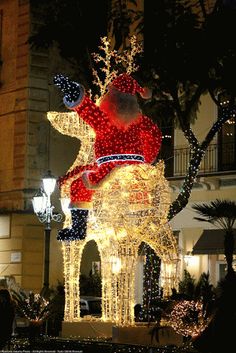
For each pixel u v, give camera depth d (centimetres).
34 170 3509
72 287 1858
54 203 3412
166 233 1716
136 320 1888
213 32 2200
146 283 1939
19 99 3550
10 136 3578
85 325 1827
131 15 2734
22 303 1798
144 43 2338
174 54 2227
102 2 2567
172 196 3116
